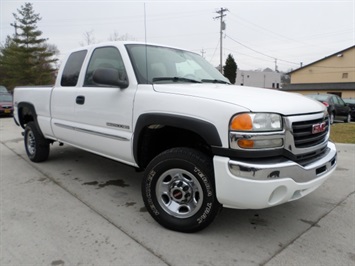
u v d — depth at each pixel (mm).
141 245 2613
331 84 37438
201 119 2504
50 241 2664
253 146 2326
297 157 2535
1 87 18094
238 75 61906
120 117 3225
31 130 5078
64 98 4125
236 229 2916
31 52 38625
